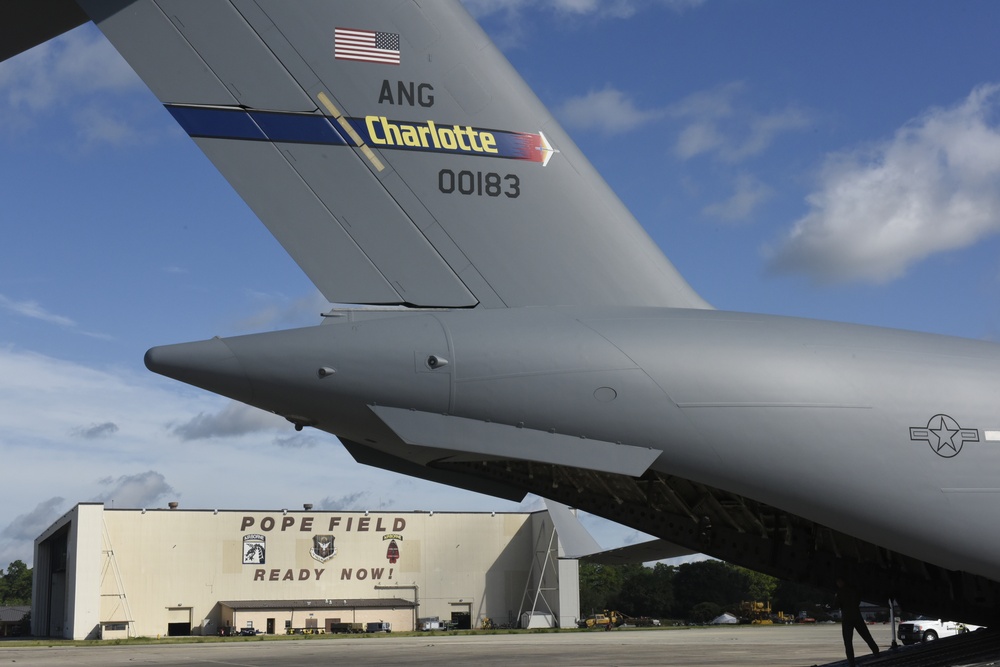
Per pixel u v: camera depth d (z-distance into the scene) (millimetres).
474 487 6215
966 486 5266
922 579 6445
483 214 5609
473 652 25562
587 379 5172
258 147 5328
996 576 5367
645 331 5348
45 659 25766
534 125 5766
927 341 5656
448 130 5613
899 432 5270
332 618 47031
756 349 5340
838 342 5484
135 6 5227
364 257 5395
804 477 5203
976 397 5359
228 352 5102
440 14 5691
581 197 5793
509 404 5141
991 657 6203
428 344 5156
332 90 5449
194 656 26281
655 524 6465
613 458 5168
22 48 5578
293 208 5328
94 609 43906
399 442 5316
